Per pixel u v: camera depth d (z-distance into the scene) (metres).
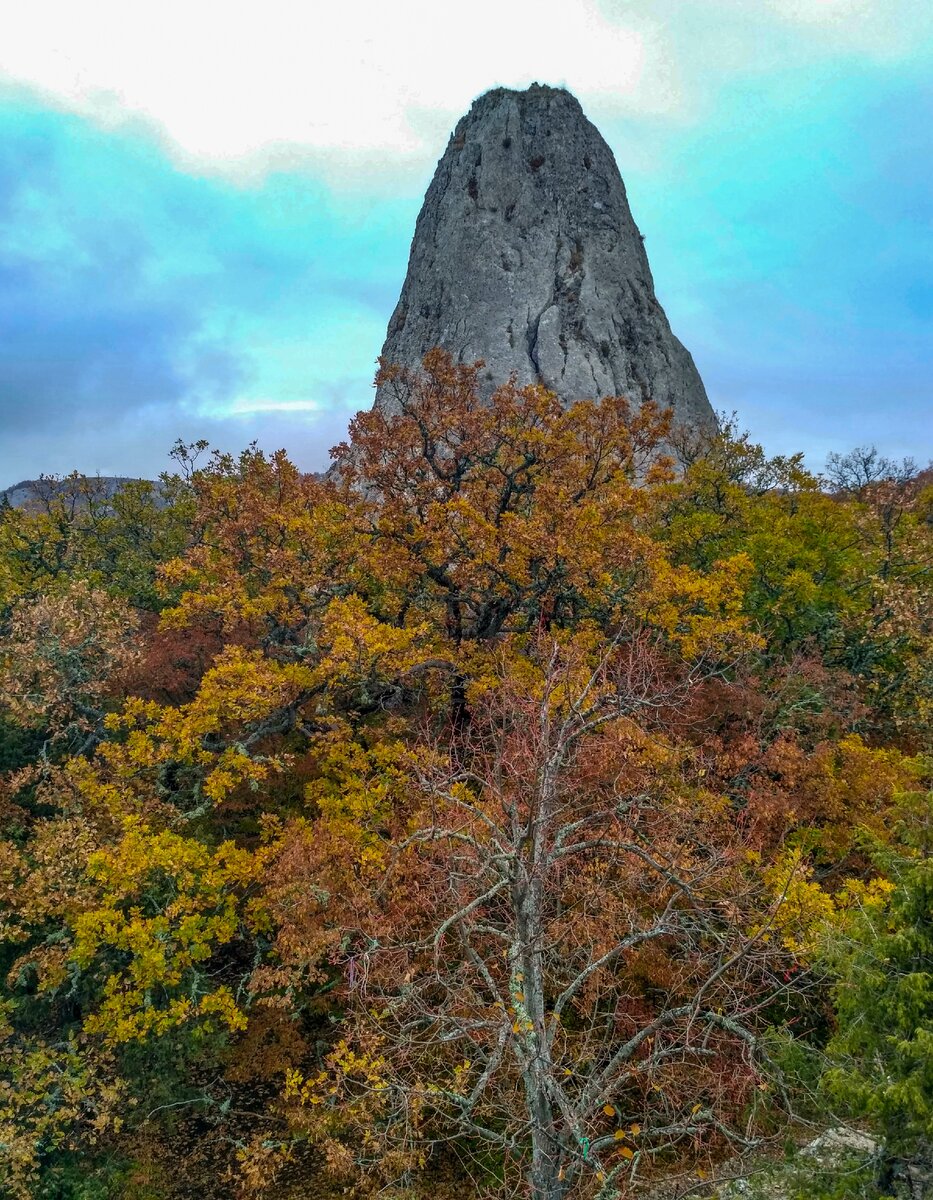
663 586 16.14
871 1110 7.32
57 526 25.59
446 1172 11.95
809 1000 12.26
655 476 18.23
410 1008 10.05
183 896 11.88
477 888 11.05
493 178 73.62
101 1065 12.31
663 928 8.34
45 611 16.28
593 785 12.34
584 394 61.91
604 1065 11.23
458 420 18.23
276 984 14.19
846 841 13.98
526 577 16.75
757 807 13.34
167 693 19.69
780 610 20.16
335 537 18.61
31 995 13.68
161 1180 11.95
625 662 14.41
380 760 13.89
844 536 22.72
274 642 17.30
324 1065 13.52
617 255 71.75
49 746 17.80
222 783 13.05
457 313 69.19
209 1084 13.89
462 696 17.39
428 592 18.98
